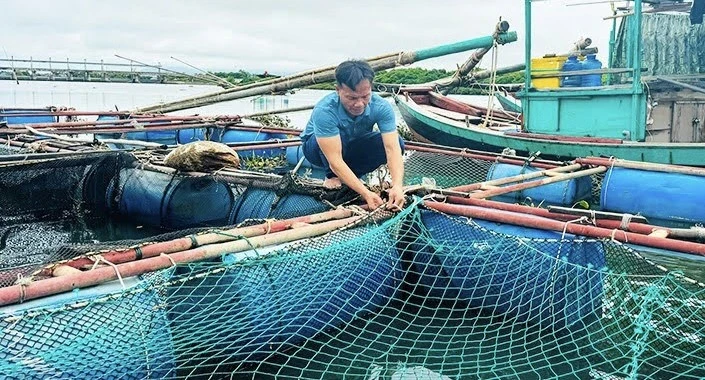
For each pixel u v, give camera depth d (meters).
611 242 3.76
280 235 3.88
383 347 3.93
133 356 3.01
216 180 6.28
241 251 3.65
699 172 6.83
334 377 3.59
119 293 2.97
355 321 4.26
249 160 10.80
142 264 3.21
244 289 3.53
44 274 3.19
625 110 8.71
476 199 4.78
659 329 3.55
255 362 3.65
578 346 3.83
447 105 12.83
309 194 5.32
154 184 6.71
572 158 8.77
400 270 4.50
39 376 2.72
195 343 3.31
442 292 4.52
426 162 8.71
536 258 4.07
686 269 4.23
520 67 12.34
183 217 6.44
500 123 11.50
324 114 4.52
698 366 3.38
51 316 2.78
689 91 8.56
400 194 4.54
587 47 10.04
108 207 7.09
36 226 6.58
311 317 3.86
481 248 4.30
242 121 12.68
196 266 3.42
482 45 9.71
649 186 7.01
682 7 8.52
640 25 8.37
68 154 6.89
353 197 4.95
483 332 4.10
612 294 3.77
